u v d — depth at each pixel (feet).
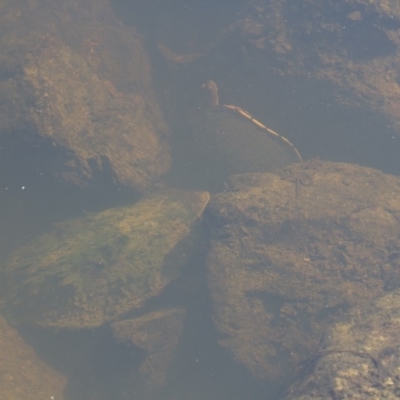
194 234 5.66
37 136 5.49
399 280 5.33
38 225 5.79
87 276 5.53
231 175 5.81
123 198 5.80
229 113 6.04
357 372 4.52
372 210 5.54
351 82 5.88
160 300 5.55
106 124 5.81
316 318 5.26
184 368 5.39
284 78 5.97
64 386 5.40
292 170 5.78
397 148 5.83
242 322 5.28
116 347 5.35
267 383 5.21
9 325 5.48
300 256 5.41
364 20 5.92
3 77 5.63
